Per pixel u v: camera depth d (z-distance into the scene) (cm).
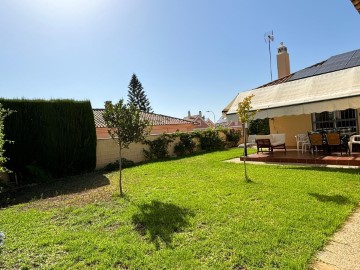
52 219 803
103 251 564
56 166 1741
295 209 746
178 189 1066
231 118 1789
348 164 1329
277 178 1151
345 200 800
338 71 1437
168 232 639
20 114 1591
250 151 2336
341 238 568
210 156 2194
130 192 1068
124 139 1083
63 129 1769
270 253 515
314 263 477
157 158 2325
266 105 1605
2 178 1530
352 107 1220
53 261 535
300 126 2053
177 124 4475
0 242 499
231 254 520
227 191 982
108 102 1092
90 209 870
